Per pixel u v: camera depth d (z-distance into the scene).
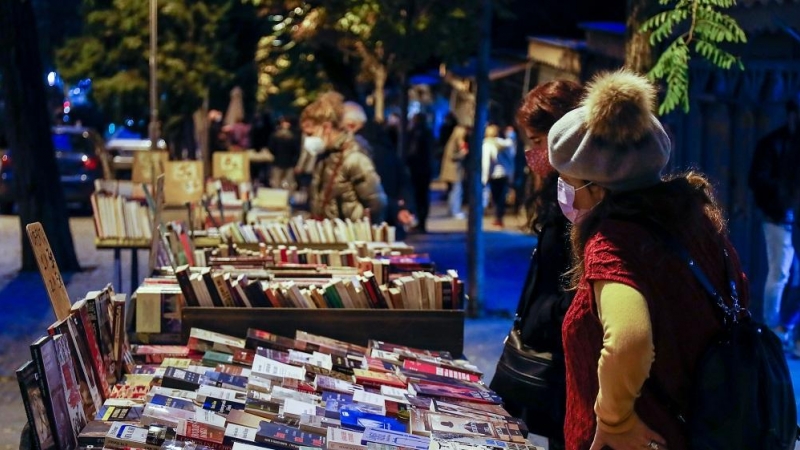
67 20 37.81
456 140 21.34
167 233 6.64
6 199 20.48
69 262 13.66
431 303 5.20
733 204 9.83
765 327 3.01
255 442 3.69
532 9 21.23
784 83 9.51
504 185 19.12
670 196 2.96
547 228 4.13
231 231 7.35
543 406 4.19
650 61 7.59
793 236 9.15
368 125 10.78
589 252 2.92
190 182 11.38
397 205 10.50
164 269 6.02
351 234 7.41
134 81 22.88
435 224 20.17
